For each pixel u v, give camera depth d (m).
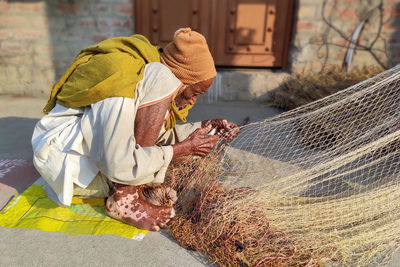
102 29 3.92
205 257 1.45
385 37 3.90
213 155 2.02
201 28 3.97
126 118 1.43
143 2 3.86
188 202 1.72
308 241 1.48
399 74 1.93
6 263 1.37
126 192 1.58
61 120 1.57
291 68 4.01
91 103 1.49
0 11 3.84
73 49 3.99
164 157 1.54
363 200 1.71
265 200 1.69
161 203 1.74
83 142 1.52
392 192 1.71
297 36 3.88
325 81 3.78
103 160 1.43
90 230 1.58
